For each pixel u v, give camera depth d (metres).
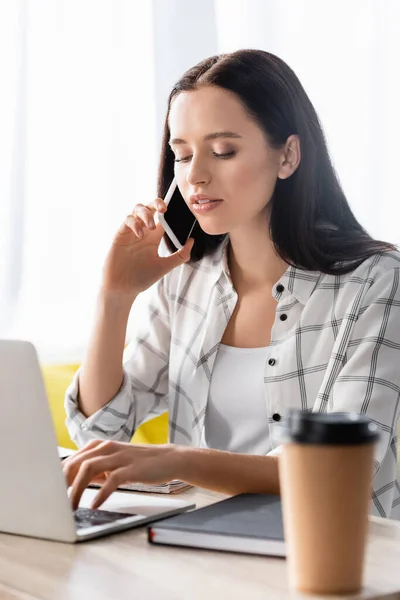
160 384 2.14
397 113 4.71
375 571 1.03
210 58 1.87
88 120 4.02
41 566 1.08
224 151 1.79
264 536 1.09
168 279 2.15
